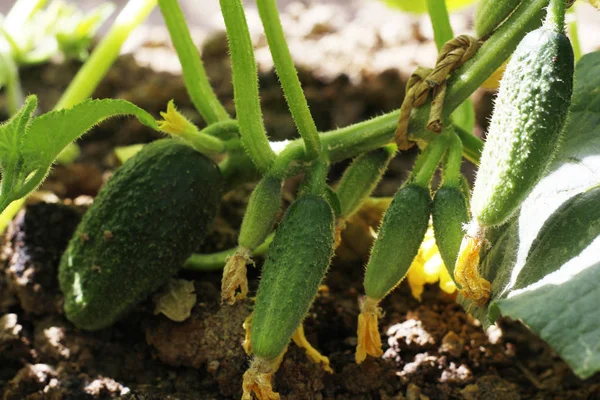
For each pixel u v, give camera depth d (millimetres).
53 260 849
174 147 785
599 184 690
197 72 819
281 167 720
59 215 863
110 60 946
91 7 1362
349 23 1331
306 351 780
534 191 719
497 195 652
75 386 785
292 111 728
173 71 1149
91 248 778
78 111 705
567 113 654
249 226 701
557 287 650
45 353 808
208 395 785
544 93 647
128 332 821
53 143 711
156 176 772
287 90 724
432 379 798
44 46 1127
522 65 653
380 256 701
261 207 703
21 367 812
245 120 732
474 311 710
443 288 799
